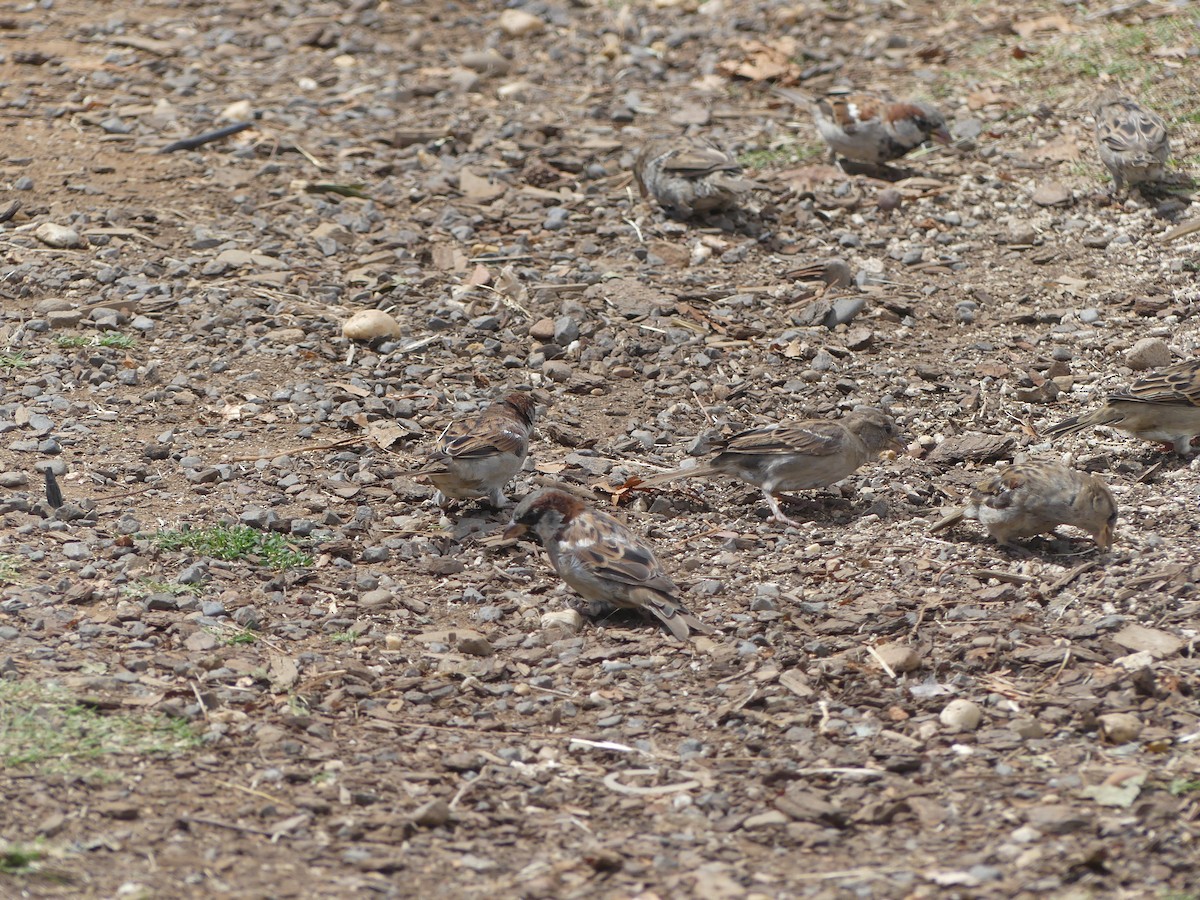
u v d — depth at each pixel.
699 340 15.48
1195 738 8.44
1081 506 10.73
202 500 11.95
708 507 12.45
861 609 10.25
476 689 9.39
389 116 21.61
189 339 15.07
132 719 8.69
